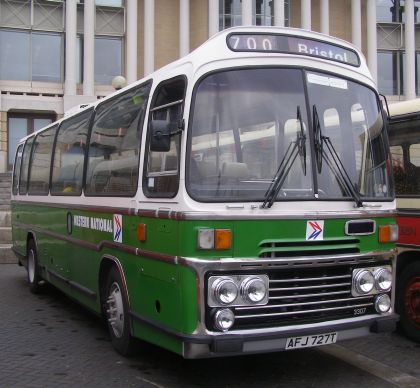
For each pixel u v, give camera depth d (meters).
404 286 6.97
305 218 4.95
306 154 5.12
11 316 8.35
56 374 5.69
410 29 33.75
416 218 6.79
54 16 30.11
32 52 29.80
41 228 9.58
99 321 8.05
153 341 5.28
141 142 5.65
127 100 6.27
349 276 5.20
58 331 7.45
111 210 6.28
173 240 4.82
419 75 35.00
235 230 4.70
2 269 13.24
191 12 32.09
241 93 5.04
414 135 6.95
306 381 5.49
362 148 5.55
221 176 4.81
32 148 10.74
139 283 5.54
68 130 8.45
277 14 31.27
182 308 4.68
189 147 4.78
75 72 29.92
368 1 33.06
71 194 7.88
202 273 4.60
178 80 5.12
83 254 7.32
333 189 5.19
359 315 5.25
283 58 5.24
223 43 5.07
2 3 29.23
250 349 4.65
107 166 6.60
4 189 22.11
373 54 32.97
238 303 4.66
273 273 4.80
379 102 5.86
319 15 33.44
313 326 4.89
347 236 5.18
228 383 5.42
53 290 10.31
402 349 6.61
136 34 30.77
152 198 5.26
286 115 5.13
